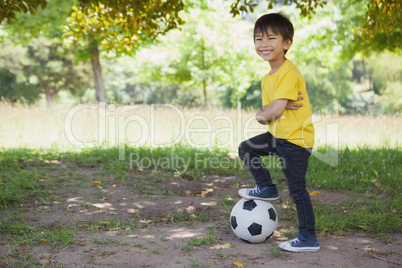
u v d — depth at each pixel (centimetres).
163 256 338
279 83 336
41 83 3866
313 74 2955
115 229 416
